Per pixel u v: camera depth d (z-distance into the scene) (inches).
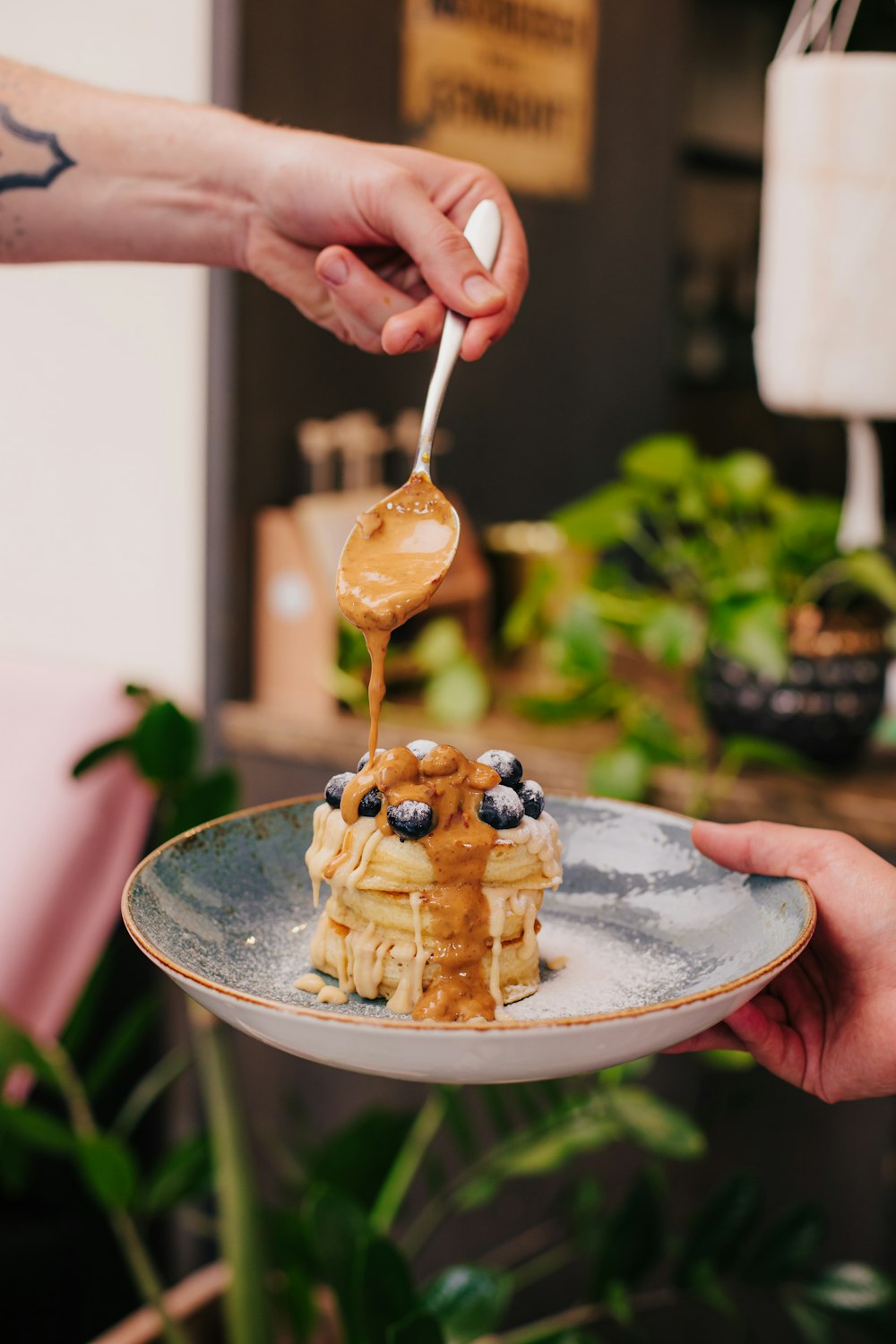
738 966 41.9
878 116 70.6
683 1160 84.8
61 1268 91.7
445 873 42.7
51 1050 75.4
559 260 122.6
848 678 77.3
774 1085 81.7
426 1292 57.7
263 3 87.7
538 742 86.8
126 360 94.0
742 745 74.8
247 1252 63.1
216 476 91.4
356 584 43.7
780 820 76.6
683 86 135.0
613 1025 32.3
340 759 88.6
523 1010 42.9
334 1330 78.6
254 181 54.5
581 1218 77.0
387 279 55.2
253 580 93.9
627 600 81.1
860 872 46.1
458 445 112.8
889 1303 65.6
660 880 48.5
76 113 57.3
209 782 63.2
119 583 97.7
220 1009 34.7
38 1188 91.3
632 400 137.1
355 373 100.3
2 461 101.0
